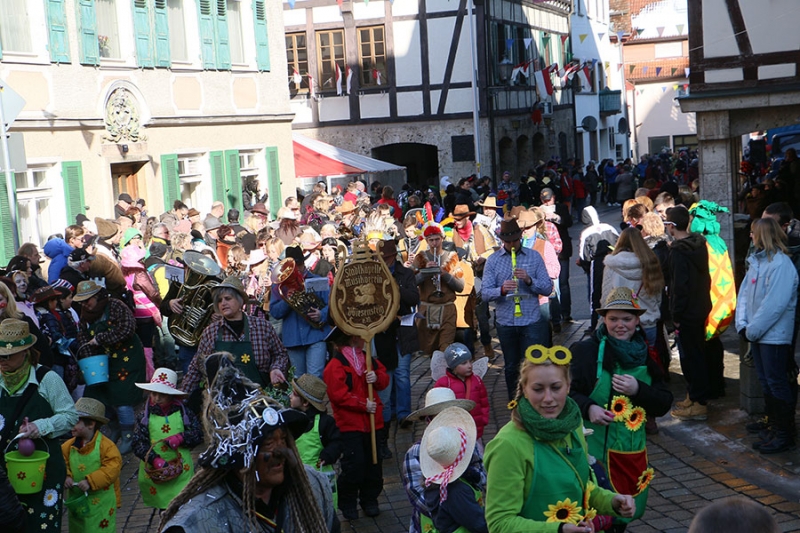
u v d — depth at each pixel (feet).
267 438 11.05
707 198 52.29
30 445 20.54
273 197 84.07
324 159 92.58
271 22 84.69
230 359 11.58
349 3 127.75
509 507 14.40
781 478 25.55
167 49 70.49
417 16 126.41
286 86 86.84
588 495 14.73
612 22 223.71
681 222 30.76
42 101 58.39
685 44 216.95
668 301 32.99
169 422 23.59
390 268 32.27
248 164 82.28
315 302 32.76
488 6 126.62
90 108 62.39
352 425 25.31
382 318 25.72
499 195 76.07
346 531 24.84
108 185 63.93
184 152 72.54
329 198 67.21
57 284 33.91
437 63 126.52
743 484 25.36
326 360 35.70
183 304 34.37
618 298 18.76
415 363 45.09
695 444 28.99
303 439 23.75
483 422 24.36
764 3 51.11
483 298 33.71
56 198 59.82
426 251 36.19
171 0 72.33
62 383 21.79
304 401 23.45
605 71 196.34
